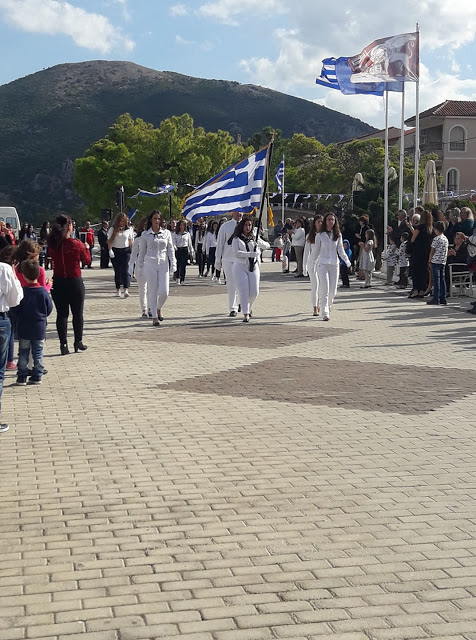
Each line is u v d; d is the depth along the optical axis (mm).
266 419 7746
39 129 188250
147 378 9812
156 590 4188
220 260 16984
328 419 7746
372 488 5770
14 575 4375
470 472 6145
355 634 3744
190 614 3934
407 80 25531
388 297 19594
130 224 29969
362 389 9070
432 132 68312
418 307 17328
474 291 19359
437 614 3936
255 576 4344
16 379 9797
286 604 4031
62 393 9008
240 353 11578
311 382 9477
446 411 8070
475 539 4855
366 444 6898
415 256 18938
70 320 15844
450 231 19422
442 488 5773
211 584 4254
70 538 4875
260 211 18062
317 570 4414
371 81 25578
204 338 13102
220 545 4758
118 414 7984
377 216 33938
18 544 4789
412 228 21828
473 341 12602
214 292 21703
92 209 76000
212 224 25828
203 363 10789
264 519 5168
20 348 9508
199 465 6305
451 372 10055
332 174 65750
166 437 7121
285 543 4785
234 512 5289
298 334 13461
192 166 71875
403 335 13258
